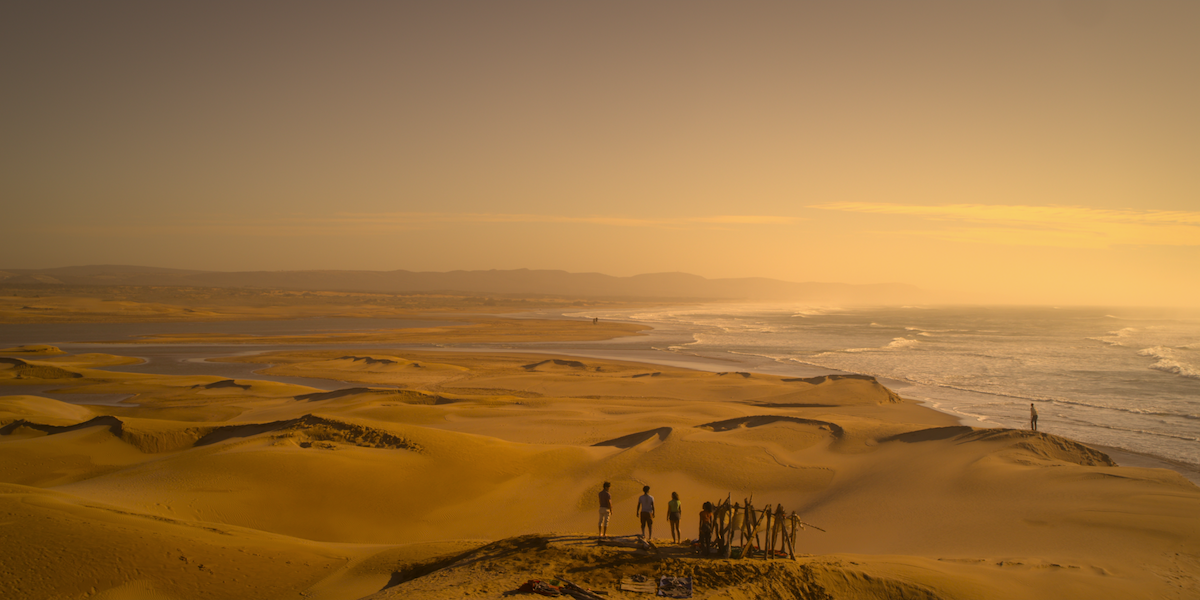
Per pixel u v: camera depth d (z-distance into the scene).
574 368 59.00
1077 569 14.07
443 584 11.48
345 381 52.03
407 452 24.12
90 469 24.11
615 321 156.62
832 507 20.44
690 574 11.69
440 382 51.28
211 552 14.05
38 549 12.94
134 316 128.38
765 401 41.94
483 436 27.42
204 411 36.84
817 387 44.78
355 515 19.80
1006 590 12.52
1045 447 24.67
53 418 31.27
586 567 11.96
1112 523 17.20
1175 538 16.12
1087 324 182.62
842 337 107.38
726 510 13.12
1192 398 45.22
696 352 79.00
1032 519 18.06
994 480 21.02
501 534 19.14
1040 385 52.03
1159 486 19.66
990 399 44.75
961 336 117.50
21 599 11.57
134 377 48.34
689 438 27.17
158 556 13.45
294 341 86.44
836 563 12.71
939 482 21.45
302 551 15.05
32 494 16.27
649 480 23.23
